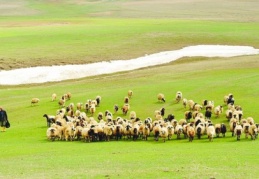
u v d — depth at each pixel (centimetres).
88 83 10000
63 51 13125
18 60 11969
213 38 15338
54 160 4391
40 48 13475
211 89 8194
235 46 14388
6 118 6562
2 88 10200
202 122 5909
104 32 16162
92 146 5325
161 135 5600
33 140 5878
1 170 3956
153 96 8006
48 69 11500
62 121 6253
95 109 7462
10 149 5219
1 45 13938
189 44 14562
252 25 18812
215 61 11969
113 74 11456
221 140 5591
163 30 16575
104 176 3556
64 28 17700
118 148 5134
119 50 13475
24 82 10669
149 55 13212
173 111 7131
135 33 15888
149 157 4422
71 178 3503
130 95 8019
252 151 4644
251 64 10962
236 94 7788
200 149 4888
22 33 16412
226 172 3641
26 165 4156
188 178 3444
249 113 6769
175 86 8612
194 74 9962
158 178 3469
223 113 6900
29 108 7794
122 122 6153
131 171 3719
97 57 12662
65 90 9344
